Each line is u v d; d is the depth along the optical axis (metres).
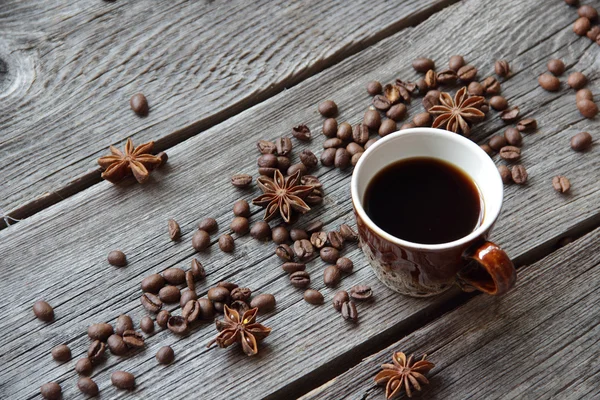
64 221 0.61
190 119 0.64
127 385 0.56
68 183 0.62
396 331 0.58
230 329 0.56
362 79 0.65
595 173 0.61
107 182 0.62
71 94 0.65
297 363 0.56
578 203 0.60
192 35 0.67
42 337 0.58
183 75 0.66
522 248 0.59
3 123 0.64
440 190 0.56
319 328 0.57
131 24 0.68
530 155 0.61
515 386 0.55
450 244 0.52
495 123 0.63
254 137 0.63
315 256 0.59
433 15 0.67
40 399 0.56
